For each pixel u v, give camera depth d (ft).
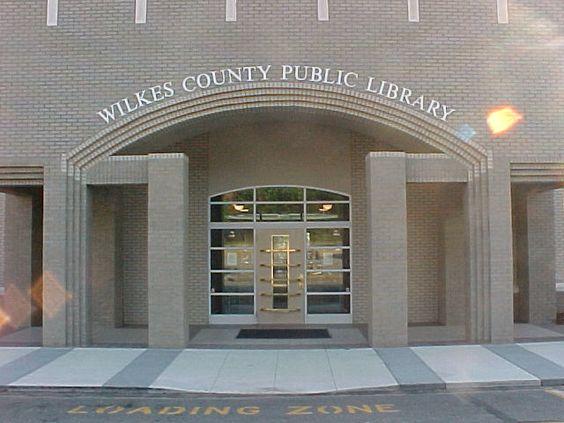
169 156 40.45
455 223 48.67
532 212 50.65
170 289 40.04
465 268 42.39
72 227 41.37
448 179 41.45
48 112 41.65
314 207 51.34
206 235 50.96
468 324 41.83
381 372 33.27
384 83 41.60
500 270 41.16
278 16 41.70
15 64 41.93
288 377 32.42
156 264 40.16
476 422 25.09
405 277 40.14
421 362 35.45
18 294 50.39
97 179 41.39
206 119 43.01
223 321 50.80
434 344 40.81
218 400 29.22
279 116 45.24
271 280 51.01
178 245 40.14
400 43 41.81
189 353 38.40
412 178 41.22
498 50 42.16
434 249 50.78
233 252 51.39
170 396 30.04
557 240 57.98
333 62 41.60
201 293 50.75
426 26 41.96
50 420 25.94
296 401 28.86
